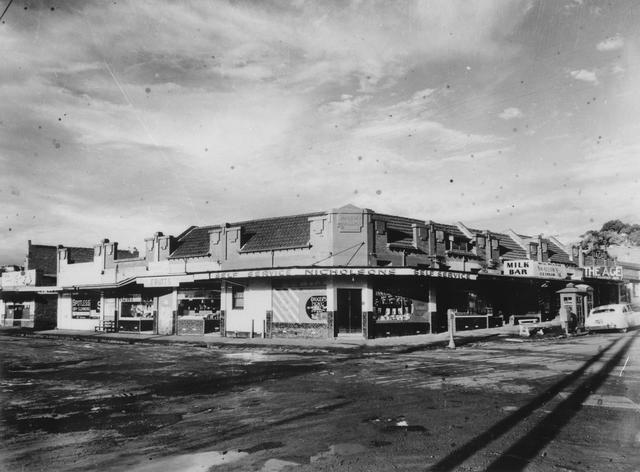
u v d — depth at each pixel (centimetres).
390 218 2514
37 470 542
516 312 3016
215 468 537
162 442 638
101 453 597
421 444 605
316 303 2283
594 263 3900
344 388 993
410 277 2370
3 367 1447
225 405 855
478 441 613
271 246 2441
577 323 2528
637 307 2577
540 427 671
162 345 2217
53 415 805
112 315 3189
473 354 1585
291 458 563
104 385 1100
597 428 665
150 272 2967
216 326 2698
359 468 526
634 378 1047
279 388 1010
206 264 2686
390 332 2278
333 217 2281
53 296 3984
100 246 3347
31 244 4181
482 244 2923
